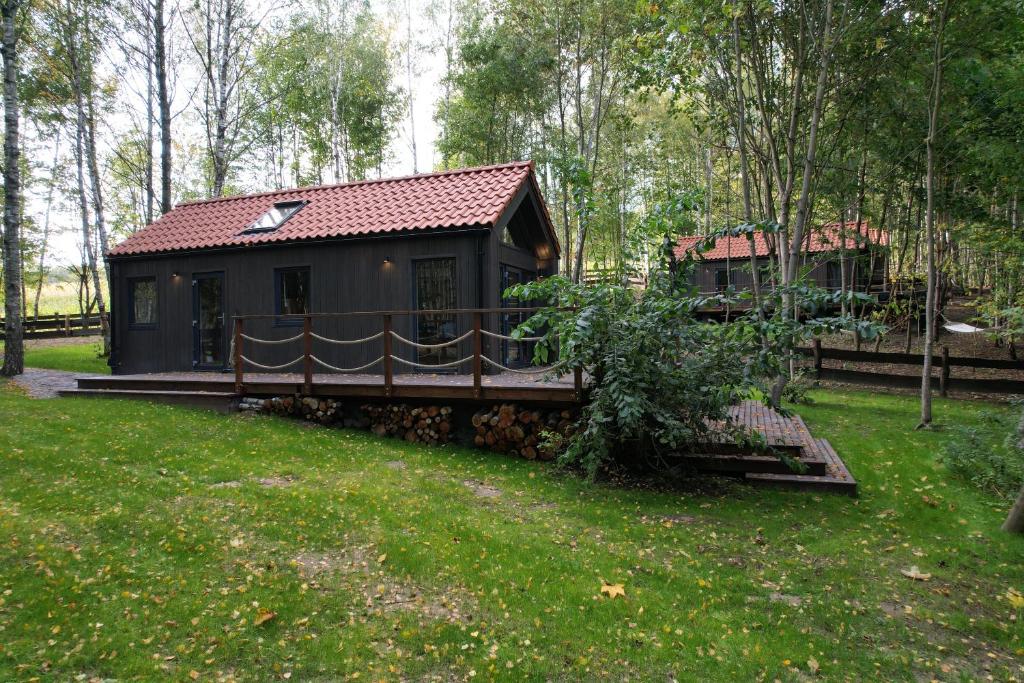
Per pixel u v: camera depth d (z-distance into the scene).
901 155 13.55
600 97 20.77
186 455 6.82
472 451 8.30
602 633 3.65
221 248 11.82
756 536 5.38
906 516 6.00
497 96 22.45
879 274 23.50
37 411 8.59
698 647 3.55
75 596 3.71
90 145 18.78
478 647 3.45
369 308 10.91
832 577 4.60
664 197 12.10
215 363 12.31
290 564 4.33
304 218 12.08
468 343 10.30
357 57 27.36
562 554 4.79
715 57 11.60
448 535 5.02
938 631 3.91
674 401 6.54
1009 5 9.34
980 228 13.64
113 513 4.93
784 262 11.40
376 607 3.86
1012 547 5.25
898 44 10.76
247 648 3.34
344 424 9.32
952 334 19.55
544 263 13.60
